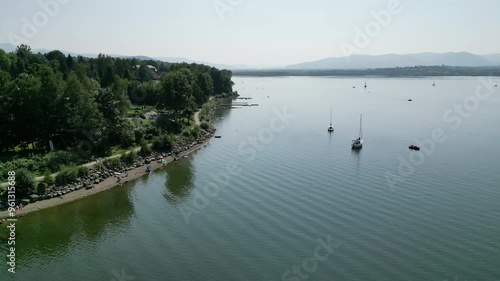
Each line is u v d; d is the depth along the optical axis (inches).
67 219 2354.8
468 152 3831.2
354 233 2153.1
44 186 2586.1
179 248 2017.7
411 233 2153.1
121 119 3607.3
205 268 1833.2
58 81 3363.7
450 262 1886.1
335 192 2753.4
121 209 2513.5
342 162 3511.3
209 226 2258.9
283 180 3021.7
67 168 2817.4
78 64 5944.9
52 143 3201.3
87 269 1829.5
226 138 4633.4
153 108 5265.8
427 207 2486.5
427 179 3014.3
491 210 2440.9
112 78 5693.9
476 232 2165.4
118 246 2046.0
